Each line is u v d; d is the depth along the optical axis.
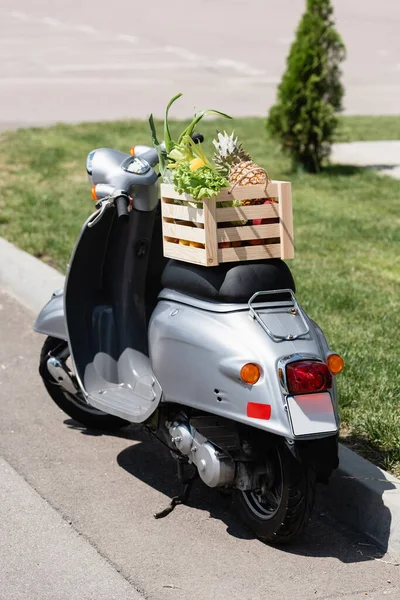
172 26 36.88
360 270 10.94
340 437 6.59
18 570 5.14
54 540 5.46
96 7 40.69
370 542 5.58
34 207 13.30
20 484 6.15
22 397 7.61
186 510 5.86
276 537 5.33
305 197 14.88
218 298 5.44
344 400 7.02
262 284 5.43
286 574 5.18
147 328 6.51
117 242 6.39
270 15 39.56
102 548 5.39
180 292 5.74
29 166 16.16
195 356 5.43
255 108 23.88
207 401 5.38
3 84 25.80
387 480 5.73
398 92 27.41
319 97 16.55
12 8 40.38
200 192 5.27
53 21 37.38
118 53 31.39
